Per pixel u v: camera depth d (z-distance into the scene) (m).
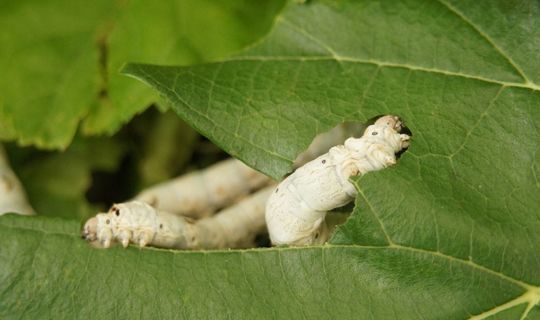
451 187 0.26
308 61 0.28
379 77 0.28
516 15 0.27
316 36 0.28
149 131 0.35
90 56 0.31
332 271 0.26
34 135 0.31
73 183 0.35
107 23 0.31
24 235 0.26
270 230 0.28
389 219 0.26
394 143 0.26
